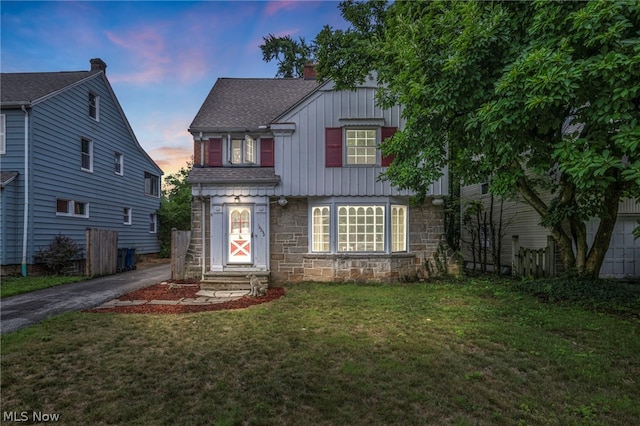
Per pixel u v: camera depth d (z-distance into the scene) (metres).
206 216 10.00
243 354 4.17
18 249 11.27
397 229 10.05
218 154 10.32
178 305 6.98
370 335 4.86
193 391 3.27
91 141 14.62
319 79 9.34
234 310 6.45
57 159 12.57
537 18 5.30
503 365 3.83
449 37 6.37
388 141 8.77
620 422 2.78
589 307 6.47
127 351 4.30
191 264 9.98
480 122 6.06
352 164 9.87
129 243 17.75
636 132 4.32
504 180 7.10
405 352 4.20
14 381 3.47
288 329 5.15
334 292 8.05
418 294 7.81
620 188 7.20
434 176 7.62
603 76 4.45
